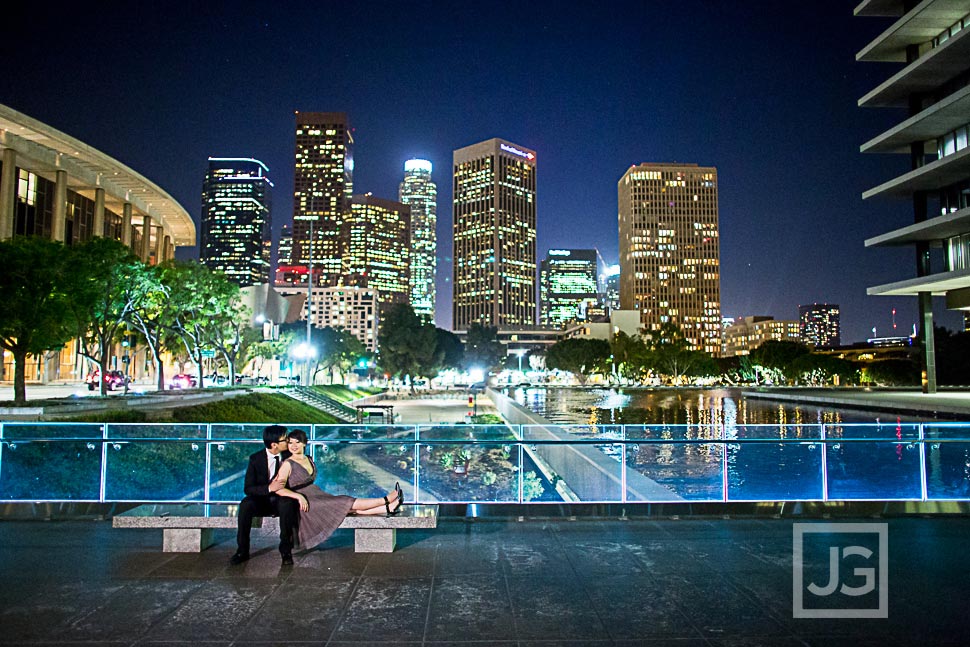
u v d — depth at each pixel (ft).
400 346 351.46
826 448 33.88
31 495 33.96
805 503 33.40
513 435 36.73
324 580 22.74
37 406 81.30
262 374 322.75
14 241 93.66
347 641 17.44
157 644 17.21
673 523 31.30
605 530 29.91
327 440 34.55
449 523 31.45
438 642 17.39
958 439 33.63
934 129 201.77
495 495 33.88
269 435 25.63
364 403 291.79
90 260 99.66
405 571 23.79
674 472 34.53
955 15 191.52
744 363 493.77
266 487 25.09
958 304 207.72
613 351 490.49
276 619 19.03
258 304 312.91
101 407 89.51
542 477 33.94
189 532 26.40
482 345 528.22
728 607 20.04
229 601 20.58
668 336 483.10
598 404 265.34
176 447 35.70
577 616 19.31
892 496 33.83
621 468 34.50
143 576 23.17
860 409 189.37
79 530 29.81
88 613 19.49
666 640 17.58
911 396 201.77
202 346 165.27
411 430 36.24
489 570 23.89
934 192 215.10
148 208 326.44
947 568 23.95
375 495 35.27
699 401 283.79
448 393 395.34
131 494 34.55
